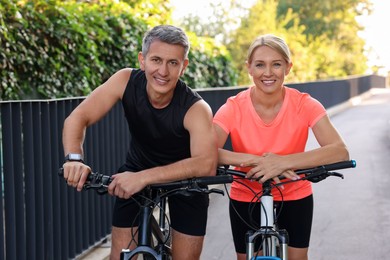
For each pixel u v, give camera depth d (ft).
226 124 14.64
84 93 30.17
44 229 19.70
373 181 37.60
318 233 26.27
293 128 14.52
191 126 13.00
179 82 13.23
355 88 145.89
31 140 18.72
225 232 26.71
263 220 12.98
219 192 12.00
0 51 24.63
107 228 24.40
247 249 12.71
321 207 30.86
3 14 24.88
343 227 27.14
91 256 22.49
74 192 21.49
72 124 13.21
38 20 27.40
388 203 31.60
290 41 165.27
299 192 14.90
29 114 18.66
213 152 12.84
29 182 18.72
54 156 20.25
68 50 29.19
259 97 14.51
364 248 24.22
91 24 32.48
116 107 25.34
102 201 23.86
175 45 12.28
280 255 12.64
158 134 13.30
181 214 13.83
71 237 21.25
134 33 36.78
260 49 14.02
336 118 93.56
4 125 17.51
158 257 11.90
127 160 14.38
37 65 27.30
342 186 36.04
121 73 13.61
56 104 20.34
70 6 30.99
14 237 17.79
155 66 12.31
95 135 23.02
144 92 13.19
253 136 14.61
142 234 12.05
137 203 12.51
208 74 51.80
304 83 86.02
